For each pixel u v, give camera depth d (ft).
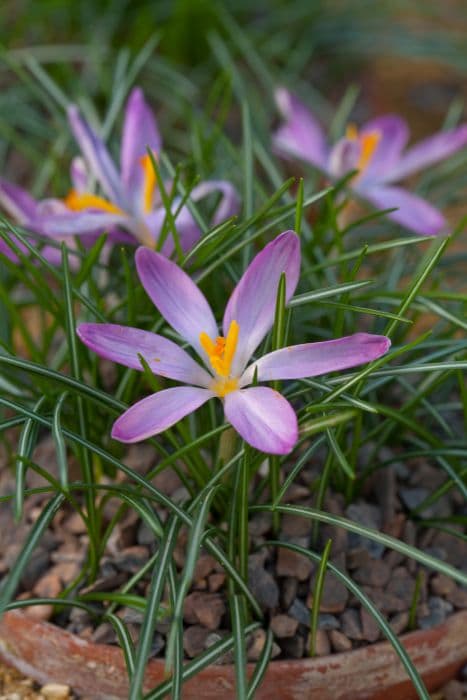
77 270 1.36
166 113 2.15
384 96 2.43
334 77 2.46
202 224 1.23
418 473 1.30
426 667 1.20
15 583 0.98
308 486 1.25
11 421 1.09
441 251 1.09
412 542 1.24
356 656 1.16
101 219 1.23
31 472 1.30
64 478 0.98
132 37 2.23
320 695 1.17
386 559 1.22
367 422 1.30
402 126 1.50
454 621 1.19
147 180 1.26
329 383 1.09
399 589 1.20
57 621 1.20
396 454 1.30
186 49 2.30
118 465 1.09
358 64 2.50
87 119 1.55
